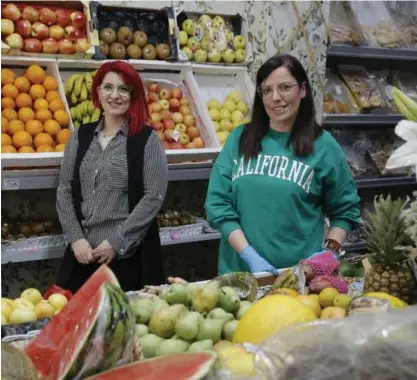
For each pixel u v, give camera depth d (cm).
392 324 78
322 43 381
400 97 114
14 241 323
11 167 305
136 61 369
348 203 229
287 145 222
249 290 136
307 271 150
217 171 232
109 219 279
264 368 77
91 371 78
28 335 107
